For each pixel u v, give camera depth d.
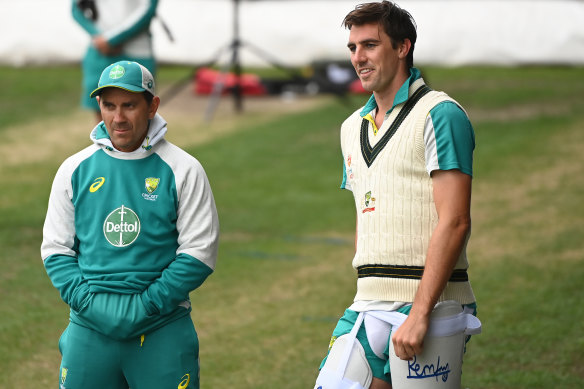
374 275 10.66
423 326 10.00
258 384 15.59
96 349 10.91
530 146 38.31
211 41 64.12
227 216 28.86
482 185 32.78
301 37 63.59
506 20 64.56
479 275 22.36
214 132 42.81
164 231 10.96
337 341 10.93
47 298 20.25
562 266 22.75
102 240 10.86
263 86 52.56
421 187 10.43
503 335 17.92
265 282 22.12
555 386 15.26
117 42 27.62
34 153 37.31
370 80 10.68
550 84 54.78
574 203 29.55
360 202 10.91
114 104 10.63
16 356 16.72
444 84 54.97
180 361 11.01
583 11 65.00
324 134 42.25
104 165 10.94
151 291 10.73
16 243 24.52
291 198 31.31
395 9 10.62
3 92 50.25
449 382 10.51
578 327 18.17
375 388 10.72
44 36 61.19
